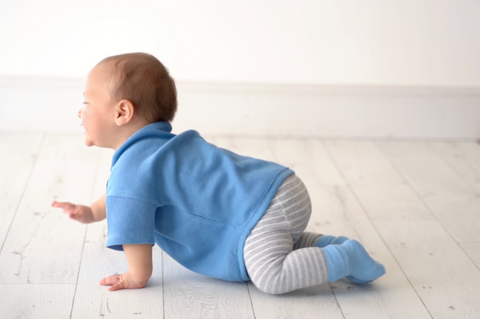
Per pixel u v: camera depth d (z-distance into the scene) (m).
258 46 2.13
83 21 2.02
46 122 2.12
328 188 1.81
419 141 2.31
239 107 2.20
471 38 2.19
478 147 2.28
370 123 2.29
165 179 1.15
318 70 2.19
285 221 1.18
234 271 1.21
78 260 1.32
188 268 1.26
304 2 2.09
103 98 1.18
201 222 1.18
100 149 2.02
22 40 2.01
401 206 1.71
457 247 1.49
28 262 1.29
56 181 1.74
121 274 1.24
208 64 2.13
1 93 2.05
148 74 1.19
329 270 1.17
